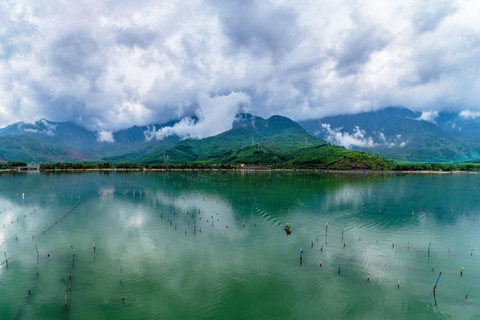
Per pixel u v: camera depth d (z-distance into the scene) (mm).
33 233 97250
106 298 58938
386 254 81062
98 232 98375
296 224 109875
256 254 80625
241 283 65125
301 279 67062
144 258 77375
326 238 94000
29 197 163000
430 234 98500
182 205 142375
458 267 73562
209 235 96125
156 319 52938
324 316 54375
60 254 79562
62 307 55812
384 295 61031
